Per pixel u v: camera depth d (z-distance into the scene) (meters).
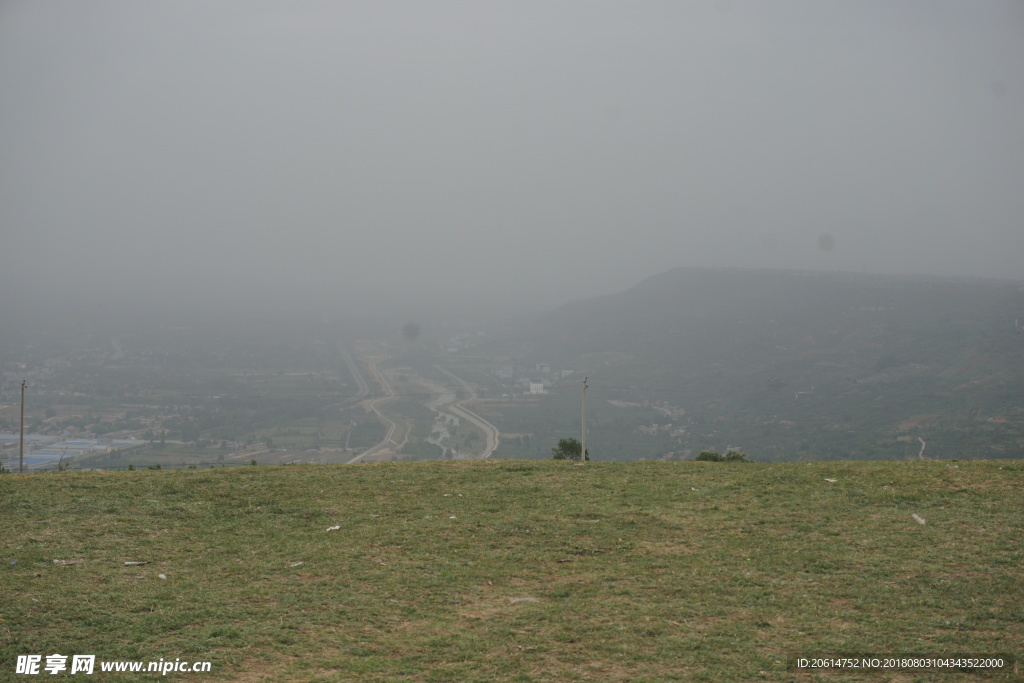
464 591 11.66
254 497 16.97
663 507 16.14
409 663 9.31
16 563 12.45
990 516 14.96
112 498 16.56
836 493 16.98
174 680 8.80
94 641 9.73
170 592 11.40
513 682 8.86
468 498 16.98
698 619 10.64
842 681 8.92
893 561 12.73
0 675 8.77
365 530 14.63
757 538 14.07
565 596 11.50
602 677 8.99
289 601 11.18
